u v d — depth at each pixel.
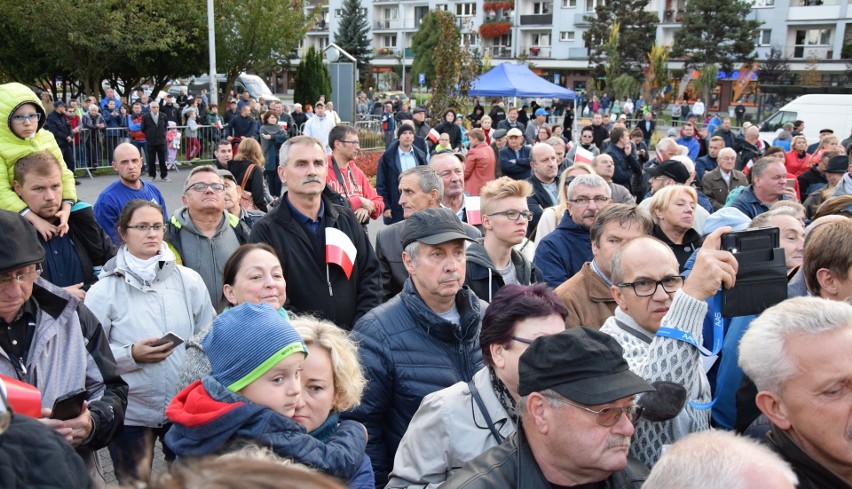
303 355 2.36
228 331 2.35
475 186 9.73
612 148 11.05
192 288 3.98
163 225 3.95
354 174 7.01
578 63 58.22
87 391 2.86
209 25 21.92
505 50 62.56
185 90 38.19
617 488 2.08
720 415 2.91
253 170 8.40
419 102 48.50
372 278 4.47
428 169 5.23
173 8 25.39
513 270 4.33
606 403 1.87
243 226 5.16
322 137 16.80
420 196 5.13
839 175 8.23
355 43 64.75
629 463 2.27
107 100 20.45
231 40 27.91
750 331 2.23
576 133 25.89
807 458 2.09
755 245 2.60
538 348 2.00
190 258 4.62
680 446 1.58
